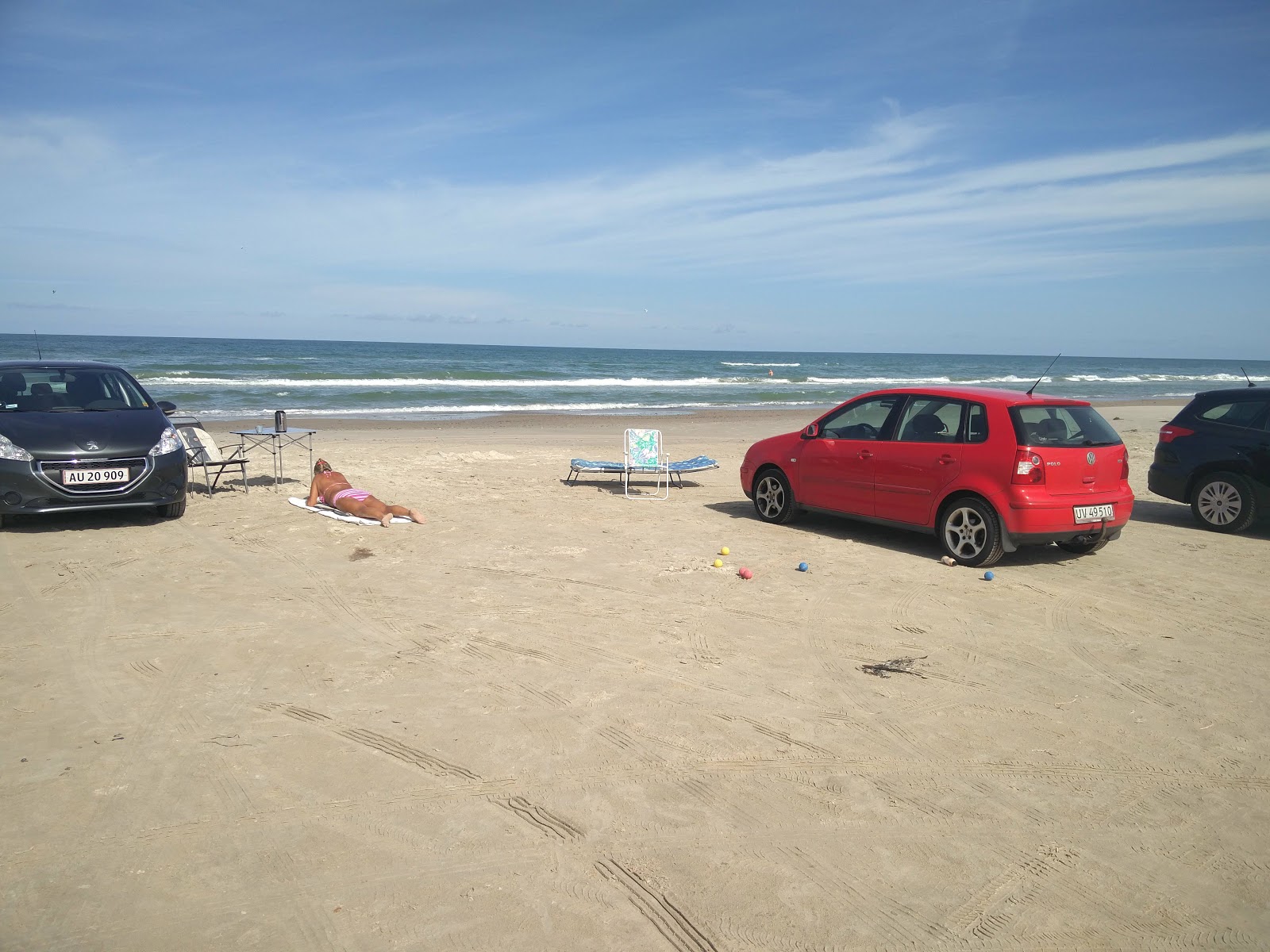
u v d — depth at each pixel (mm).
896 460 8266
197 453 10141
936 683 5055
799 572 7445
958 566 7727
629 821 3561
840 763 4078
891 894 3129
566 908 3016
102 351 70875
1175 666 5391
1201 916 3041
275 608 6191
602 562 7652
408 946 2809
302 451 15281
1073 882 3219
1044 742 4340
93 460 8438
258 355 68500
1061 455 7457
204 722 4375
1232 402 9750
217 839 3373
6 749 4051
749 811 3656
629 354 152125
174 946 2779
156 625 5785
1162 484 10141
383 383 40625
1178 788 3914
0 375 9469
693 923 2949
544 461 14680
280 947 2791
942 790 3857
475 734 4293
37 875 3117
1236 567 7949
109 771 3863
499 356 95250
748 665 5277
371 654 5340
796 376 62750
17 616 5949
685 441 19672
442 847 3354
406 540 8320
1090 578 7477
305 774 3881
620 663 5258
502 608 6281
